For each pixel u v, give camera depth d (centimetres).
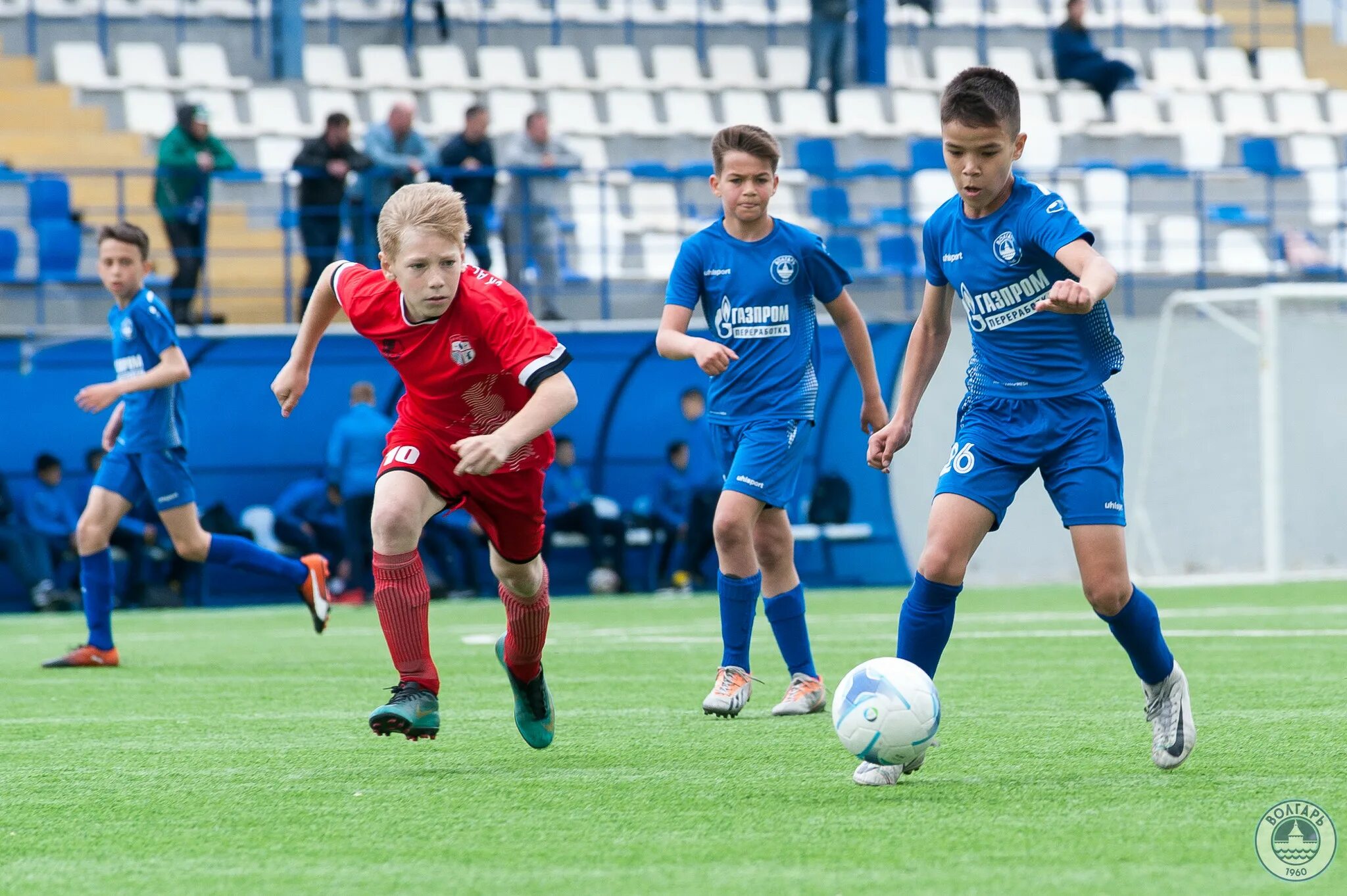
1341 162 7156
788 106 6975
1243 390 5388
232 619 4141
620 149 6469
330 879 1002
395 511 1376
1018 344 1366
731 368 1930
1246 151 6794
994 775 1376
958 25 7675
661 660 2688
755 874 993
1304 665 2412
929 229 1433
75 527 4644
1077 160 6781
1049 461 1361
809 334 1947
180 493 2634
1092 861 1014
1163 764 1370
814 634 3209
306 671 2591
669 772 1421
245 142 6075
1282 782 1318
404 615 1370
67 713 2000
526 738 1551
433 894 954
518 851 1076
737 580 1873
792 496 1917
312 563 2762
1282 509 5369
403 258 1314
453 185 5181
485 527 1458
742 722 1819
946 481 1380
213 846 1116
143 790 1368
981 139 1319
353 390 4678
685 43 7456
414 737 1372
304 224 5003
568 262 5975
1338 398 5503
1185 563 5338
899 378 5241
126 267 2562
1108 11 8069
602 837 1118
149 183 5872
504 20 7244
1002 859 1027
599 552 4988
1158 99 7350
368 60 6844
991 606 4069
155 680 2445
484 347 1380
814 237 1931
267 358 4934
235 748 1634
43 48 6550
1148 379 5403
